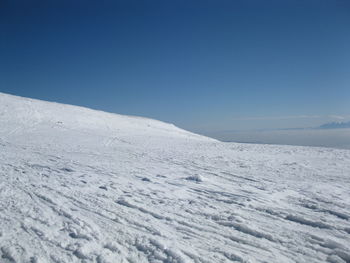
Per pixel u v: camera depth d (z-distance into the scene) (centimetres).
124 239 431
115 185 863
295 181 1142
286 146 3356
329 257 415
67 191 719
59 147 2277
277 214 641
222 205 698
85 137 3372
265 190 923
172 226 515
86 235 428
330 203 768
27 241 391
